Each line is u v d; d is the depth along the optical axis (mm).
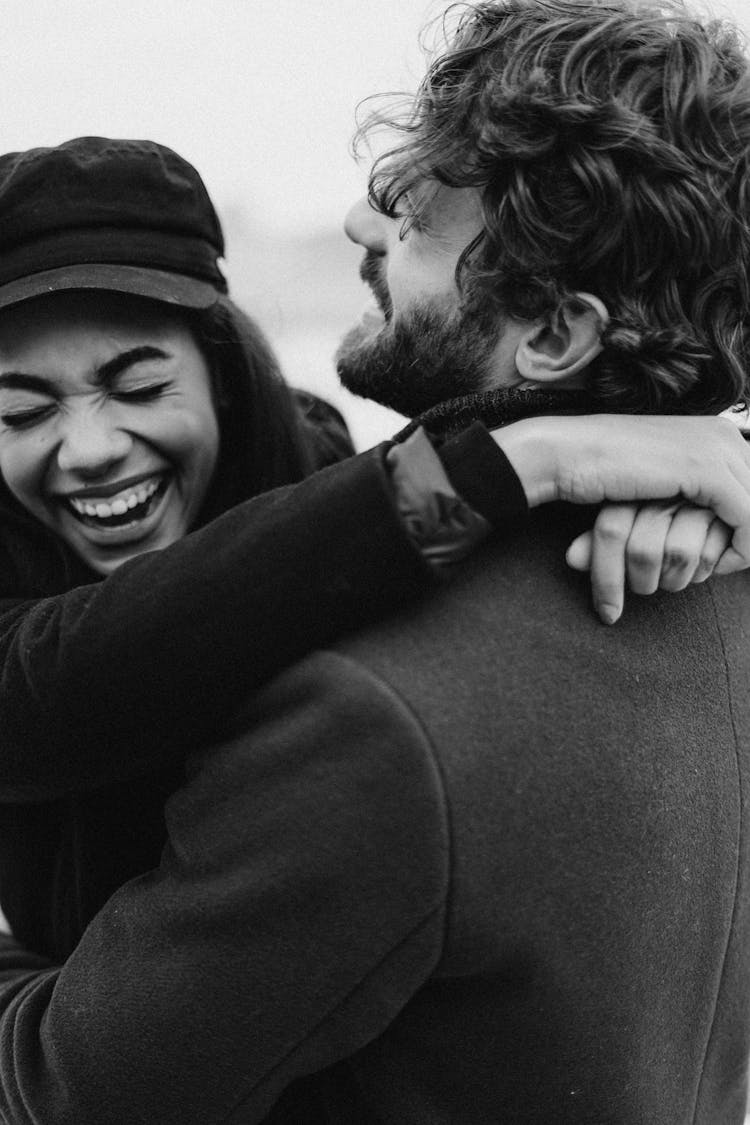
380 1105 823
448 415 827
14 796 931
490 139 778
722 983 938
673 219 757
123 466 1118
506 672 737
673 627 848
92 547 1190
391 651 720
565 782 740
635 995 812
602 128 749
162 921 789
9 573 1258
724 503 748
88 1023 810
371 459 719
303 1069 786
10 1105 897
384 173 872
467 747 708
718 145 773
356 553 705
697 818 841
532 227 775
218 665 747
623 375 795
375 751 700
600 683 775
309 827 718
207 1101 783
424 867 700
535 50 793
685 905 840
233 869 751
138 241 1081
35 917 1294
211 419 1188
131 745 812
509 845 720
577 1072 804
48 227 1052
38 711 835
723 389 814
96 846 1170
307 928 728
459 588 757
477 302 823
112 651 774
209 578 743
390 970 732
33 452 1109
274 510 743
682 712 836
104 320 1064
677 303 781
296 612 721
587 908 763
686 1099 914
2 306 1026
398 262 874
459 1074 804
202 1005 761
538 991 769
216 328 1205
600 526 758
